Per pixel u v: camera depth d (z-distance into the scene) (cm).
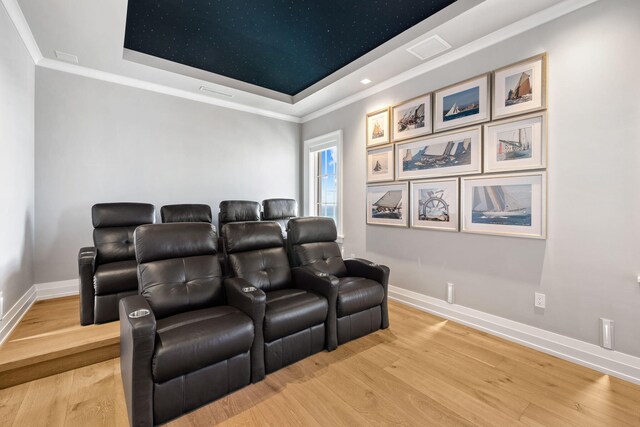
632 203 192
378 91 368
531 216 236
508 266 252
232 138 445
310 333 224
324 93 394
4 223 224
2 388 187
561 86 219
